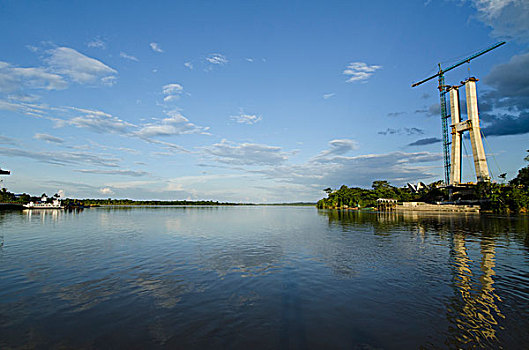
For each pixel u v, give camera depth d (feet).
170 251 84.28
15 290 47.85
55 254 78.48
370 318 37.55
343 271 61.31
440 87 463.83
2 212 342.64
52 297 44.68
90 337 32.19
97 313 38.70
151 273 59.11
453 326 35.29
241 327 34.83
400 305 41.96
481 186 329.52
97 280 53.83
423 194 484.74
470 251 84.17
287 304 42.32
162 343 30.94
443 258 74.49
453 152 408.46
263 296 45.68
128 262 69.15
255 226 173.06
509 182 337.11
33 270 60.95
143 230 142.92
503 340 31.86
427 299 44.45
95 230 141.38
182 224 183.93
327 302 43.14
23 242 100.27
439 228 152.66
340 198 570.87
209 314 38.63
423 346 30.58
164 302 42.91
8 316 37.52
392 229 150.92
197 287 50.11
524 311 39.78
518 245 94.63
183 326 35.01
